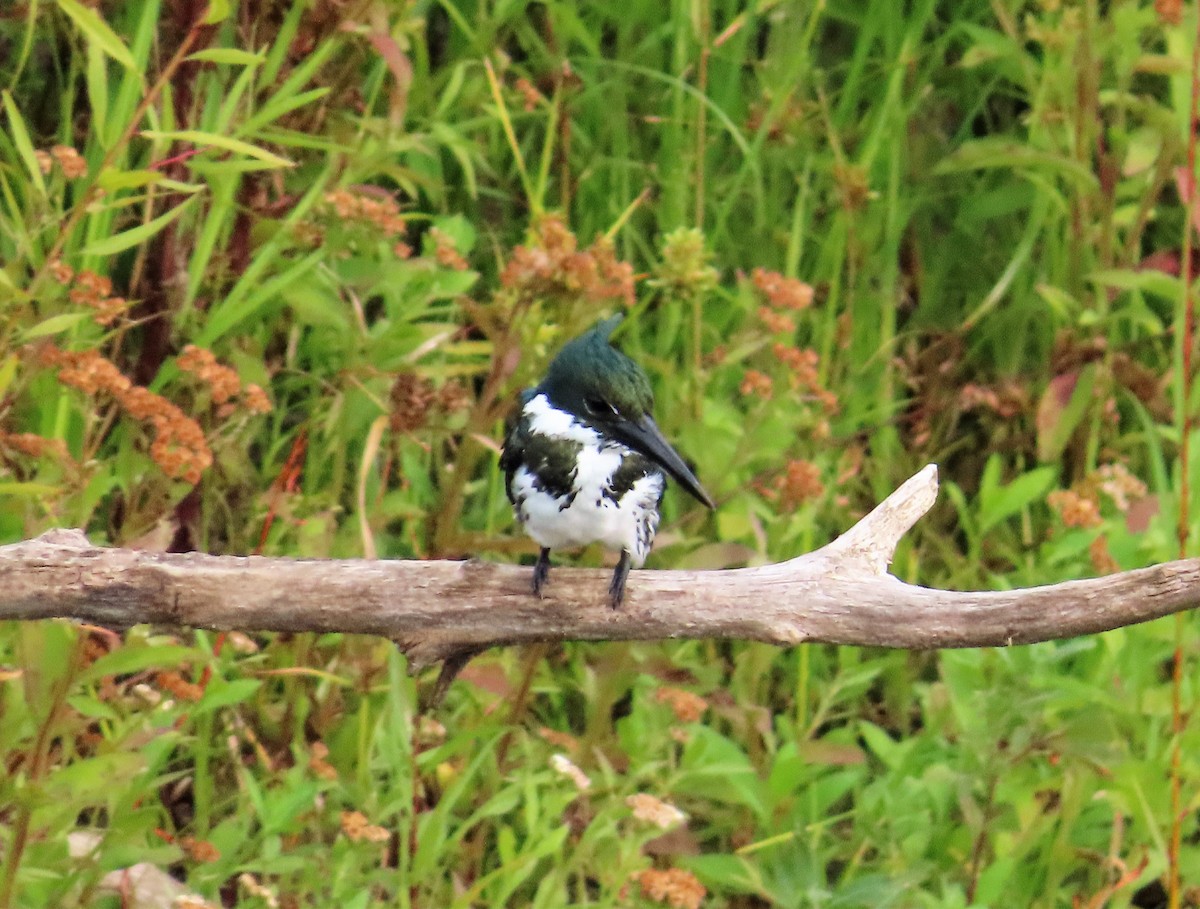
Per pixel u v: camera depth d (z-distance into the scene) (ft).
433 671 28.68
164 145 26.48
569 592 18.90
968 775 26.94
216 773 27.76
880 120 39.09
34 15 28.27
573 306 28.53
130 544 24.08
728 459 30.96
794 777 27.45
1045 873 28.55
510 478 23.22
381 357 29.25
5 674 21.68
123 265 31.99
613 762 27.32
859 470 36.86
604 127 39.81
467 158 32.45
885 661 31.04
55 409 26.37
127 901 23.12
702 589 18.98
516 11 38.81
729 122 37.35
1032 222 38.55
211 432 28.43
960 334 38.50
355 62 30.58
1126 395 38.09
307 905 24.64
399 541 31.45
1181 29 34.50
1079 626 18.19
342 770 27.58
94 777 20.92
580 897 25.80
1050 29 37.40
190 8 29.50
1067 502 31.09
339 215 28.60
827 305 38.81
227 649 27.40
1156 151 35.37
